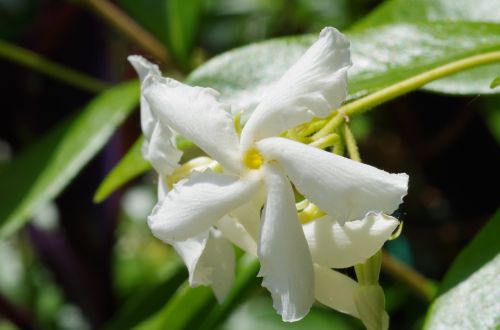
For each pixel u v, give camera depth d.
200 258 0.13
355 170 0.12
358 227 0.13
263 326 0.24
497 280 0.13
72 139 0.20
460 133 0.23
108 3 0.24
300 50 0.16
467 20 0.16
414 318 0.23
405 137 0.23
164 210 0.12
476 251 0.14
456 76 0.16
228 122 0.13
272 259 0.12
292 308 0.12
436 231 0.23
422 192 0.24
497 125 0.21
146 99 0.13
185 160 0.15
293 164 0.12
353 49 0.16
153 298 0.20
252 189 0.13
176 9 0.21
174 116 0.13
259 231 0.12
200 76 0.16
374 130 0.24
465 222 0.23
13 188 0.20
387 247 0.22
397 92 0.14
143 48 0.22
